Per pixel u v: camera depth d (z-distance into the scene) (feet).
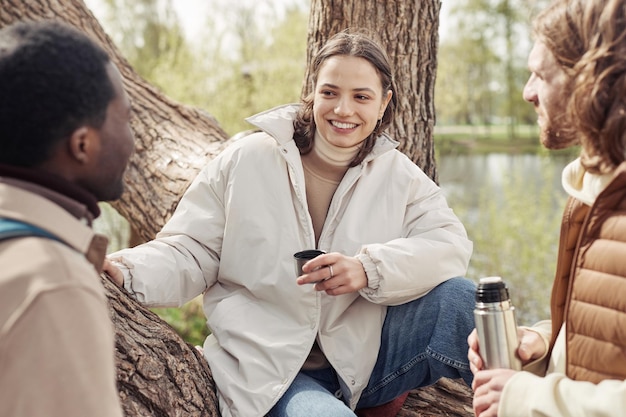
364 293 7.54
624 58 4.72
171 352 7.14
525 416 5.03
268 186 7.82
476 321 5.70
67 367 3.79
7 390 3.74
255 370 7.37
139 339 6.91
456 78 83.92
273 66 29.96
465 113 90.99
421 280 7.59
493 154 83.25
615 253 4.86
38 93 4.05
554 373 5.11
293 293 7.57
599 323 4.93
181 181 11.14
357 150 8.05
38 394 3.74
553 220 23.65
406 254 7.47
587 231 5.06
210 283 8.10
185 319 20.76
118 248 24.49
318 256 7.14
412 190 8.18
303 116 8.07
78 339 3.86
